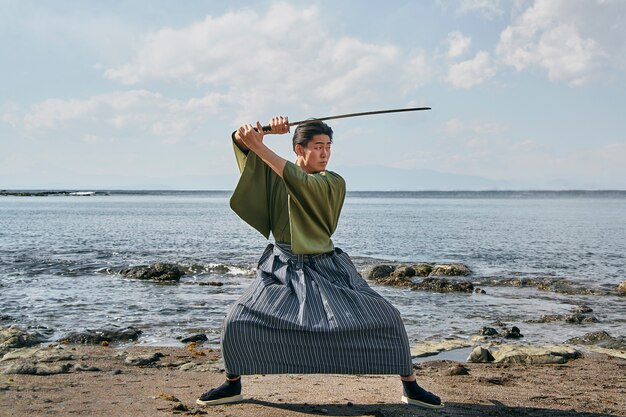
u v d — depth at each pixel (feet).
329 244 14.69
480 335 29.30
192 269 57.88
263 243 90.89
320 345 13.56
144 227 134.72
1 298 40.50
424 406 14.90
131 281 50.49
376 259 67.72
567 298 43.06
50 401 15.20
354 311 13.69
